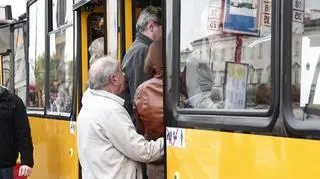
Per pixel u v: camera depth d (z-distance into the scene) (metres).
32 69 7.57
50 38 6.69
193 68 3.42
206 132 3.19
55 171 6.38
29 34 7.73
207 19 3.31
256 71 2.85
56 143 6.32
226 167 2.99
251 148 2.80
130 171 3.88
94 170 3.85
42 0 7.04
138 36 4.41
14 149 6.37
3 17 8.98
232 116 2.98
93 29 5.73
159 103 3.93
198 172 3.27
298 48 2.54
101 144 3.84
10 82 8.63
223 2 3.17
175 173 3.54
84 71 5.67
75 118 5.65
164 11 3.73
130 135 3.79
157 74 3.99
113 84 3.88
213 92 3.22
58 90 6.32
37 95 7.28
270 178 2.65
